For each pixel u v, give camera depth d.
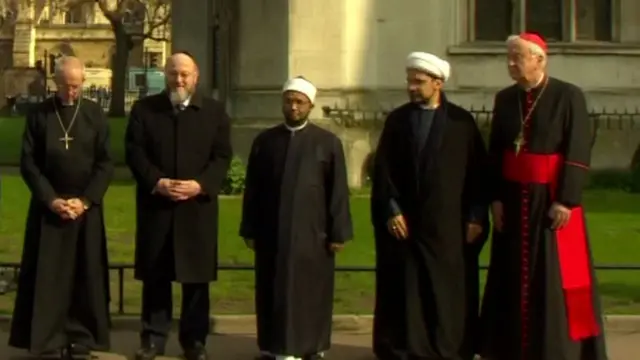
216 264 8.85
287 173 8.41
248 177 8.64
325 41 18.86
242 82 19.84
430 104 8.47
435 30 19.20
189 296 8.77
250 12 19.75
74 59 8.71
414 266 8.36
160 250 8.64
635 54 19.72
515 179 8.12
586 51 19.62
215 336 9.73
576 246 8.05
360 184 18.89
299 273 8.35
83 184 8.64
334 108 18.80
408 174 8.41
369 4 19.00
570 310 7.96
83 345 8.62
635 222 15.21
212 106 8.74
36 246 8.58
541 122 8.05
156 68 72.81
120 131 36.75
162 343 8.82
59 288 8.55
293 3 18.81
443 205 8.31
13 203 17.08
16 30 85.38
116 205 16.89
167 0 50.91
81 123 8.66
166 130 8.64
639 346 9.40
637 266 10.31
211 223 8.68
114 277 12.04
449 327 8.29
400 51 19.09
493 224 8.43
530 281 8.02
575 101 8.05
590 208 16.61
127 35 49.62
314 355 8.54
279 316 8.33
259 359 8.69
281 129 8.57
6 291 11.12
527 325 8.02
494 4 19.67
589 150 8.05
